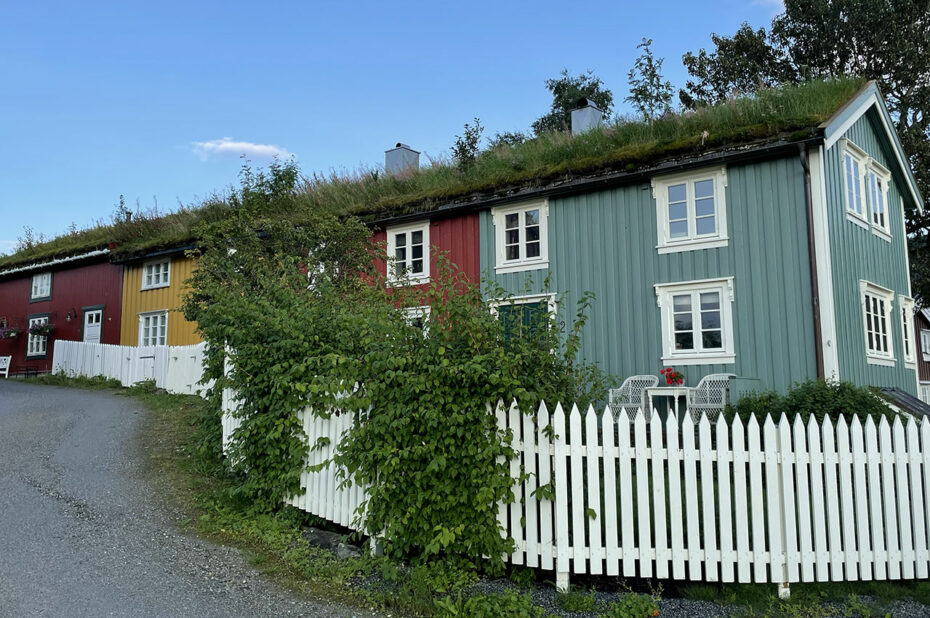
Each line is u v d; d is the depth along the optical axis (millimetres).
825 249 10883
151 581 4906
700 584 5117
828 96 13258
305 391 6219
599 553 4895
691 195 12242
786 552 4867
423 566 5047
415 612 4582
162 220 22750
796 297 11031
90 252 22375
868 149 14156
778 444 4977
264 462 6594
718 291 11773
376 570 5273
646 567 4848
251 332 6770
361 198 18359
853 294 11945
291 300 6992
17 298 25719
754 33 28297
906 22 25531
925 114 24719
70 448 9156
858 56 26453
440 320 5273
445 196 15078
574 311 13219
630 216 12844
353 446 5504
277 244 12000
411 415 5078
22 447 9195
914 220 24656
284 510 6477
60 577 4887
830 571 4934
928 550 5047
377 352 5395
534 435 5117
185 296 12984
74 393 16000
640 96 15977
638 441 4957
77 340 22828
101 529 6004
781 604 4758
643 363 12352
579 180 13172
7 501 6703
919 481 5086
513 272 14141
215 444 8117
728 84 28109
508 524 5211
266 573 5188
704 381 10578
